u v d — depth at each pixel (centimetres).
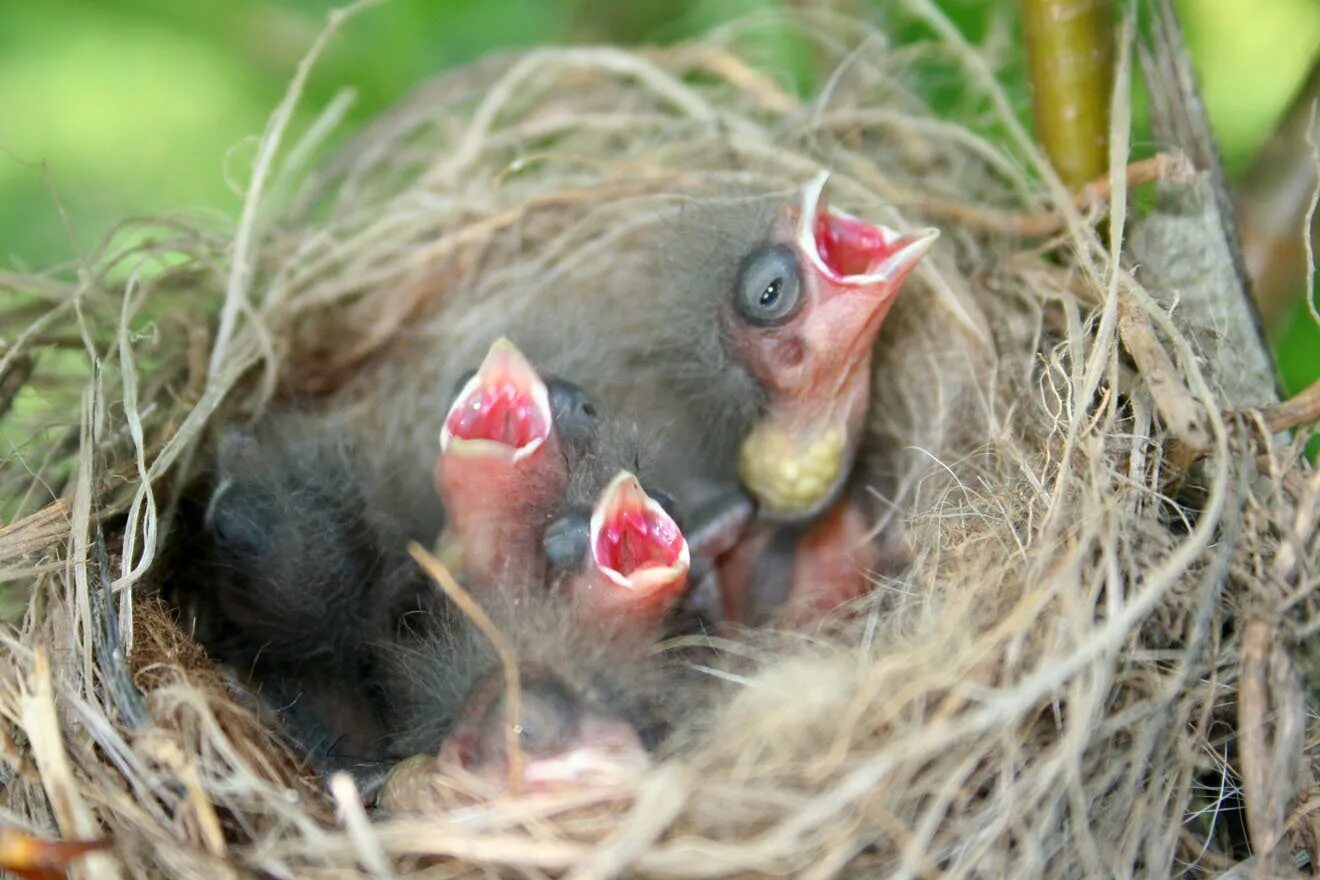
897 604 26
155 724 24
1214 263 26
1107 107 27
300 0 30
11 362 27
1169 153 26
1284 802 24
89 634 25
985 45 30
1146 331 25
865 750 24
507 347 26
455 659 26
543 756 24
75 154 30
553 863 23
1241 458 25
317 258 29
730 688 25
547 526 26
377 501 28
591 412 27
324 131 29
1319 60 27
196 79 30
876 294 27
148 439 27
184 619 26
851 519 28
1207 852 24
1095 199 27
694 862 23
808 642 26
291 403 28
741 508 28
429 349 29
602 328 29
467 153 30
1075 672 24
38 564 25
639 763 24
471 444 26
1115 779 24
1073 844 24
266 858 23
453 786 24
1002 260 28
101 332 28
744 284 27
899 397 28
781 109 30
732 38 30
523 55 30
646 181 29
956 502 26
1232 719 25
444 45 30
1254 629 24
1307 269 26
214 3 30
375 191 30
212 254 28
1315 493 25
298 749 26
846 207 28
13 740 24
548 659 25
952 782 23
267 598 27
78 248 28
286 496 27
